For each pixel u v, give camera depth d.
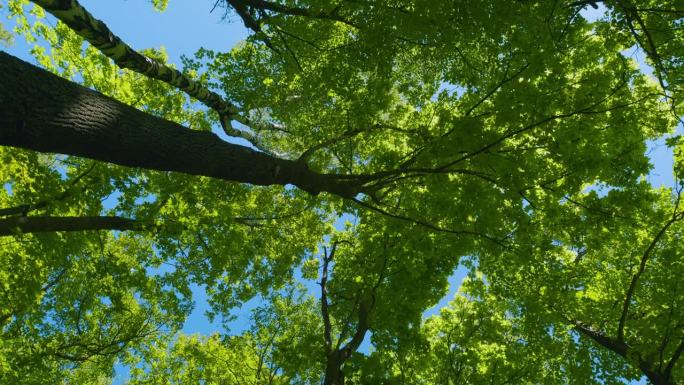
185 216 7.93
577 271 9.00
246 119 8.05
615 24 6.68
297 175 4.93
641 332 8.24
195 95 6.53
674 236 9.23
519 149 5.47
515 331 9.91
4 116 2.29
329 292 9.93
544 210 6.18
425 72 8.61
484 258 7.82
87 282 8.89
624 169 6.20
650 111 7.03
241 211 10.54
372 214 7.91
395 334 8.58
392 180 5.73
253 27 7.34
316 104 8.66
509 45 5.73
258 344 11.31
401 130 7.41
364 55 6.91
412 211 6.43
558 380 8.91
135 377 11.63
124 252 11.26
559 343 9.19
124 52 4.67
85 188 7.37
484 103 6.50
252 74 8.76
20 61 2.44
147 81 8.30
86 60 7.82
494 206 5.96
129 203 8.03
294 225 11.42
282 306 11.55
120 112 2.95
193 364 11.54
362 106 7.00
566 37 6.39
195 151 3.55
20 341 8.62
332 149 8.48
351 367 7.68
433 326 10.40
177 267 9.84
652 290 8.95
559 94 5.50
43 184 6.61
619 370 9.09
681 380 8.48
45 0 3.47
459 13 5.43
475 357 8.59
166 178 7.91
